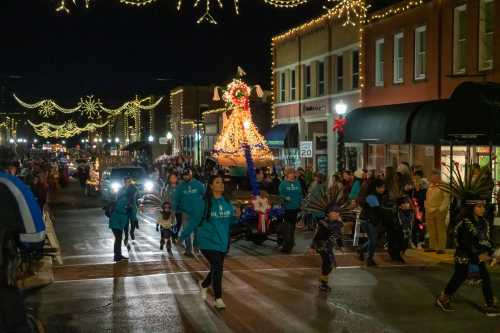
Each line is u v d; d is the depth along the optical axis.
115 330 8.77
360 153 29.27
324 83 34.00
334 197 11.29
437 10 23.44
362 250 14.42
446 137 17.67
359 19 29.41
